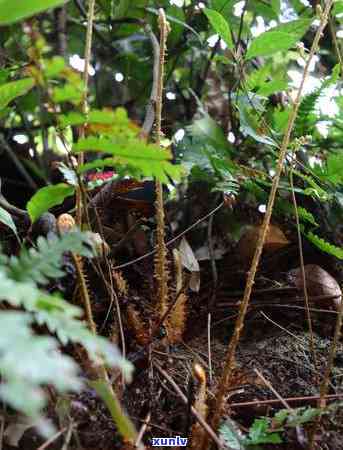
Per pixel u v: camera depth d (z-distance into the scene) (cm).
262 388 78
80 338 38
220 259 104
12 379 29
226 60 118
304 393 79
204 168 99
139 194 96
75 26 139
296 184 104
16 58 129
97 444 65
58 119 52
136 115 146
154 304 86
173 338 83
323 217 104
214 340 91
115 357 38
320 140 113
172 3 119
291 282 99
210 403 70
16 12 49
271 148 98
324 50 133
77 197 65
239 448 61
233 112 113
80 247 54
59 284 76
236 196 110
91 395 68
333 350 68
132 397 73
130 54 133
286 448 69
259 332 94
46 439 64
